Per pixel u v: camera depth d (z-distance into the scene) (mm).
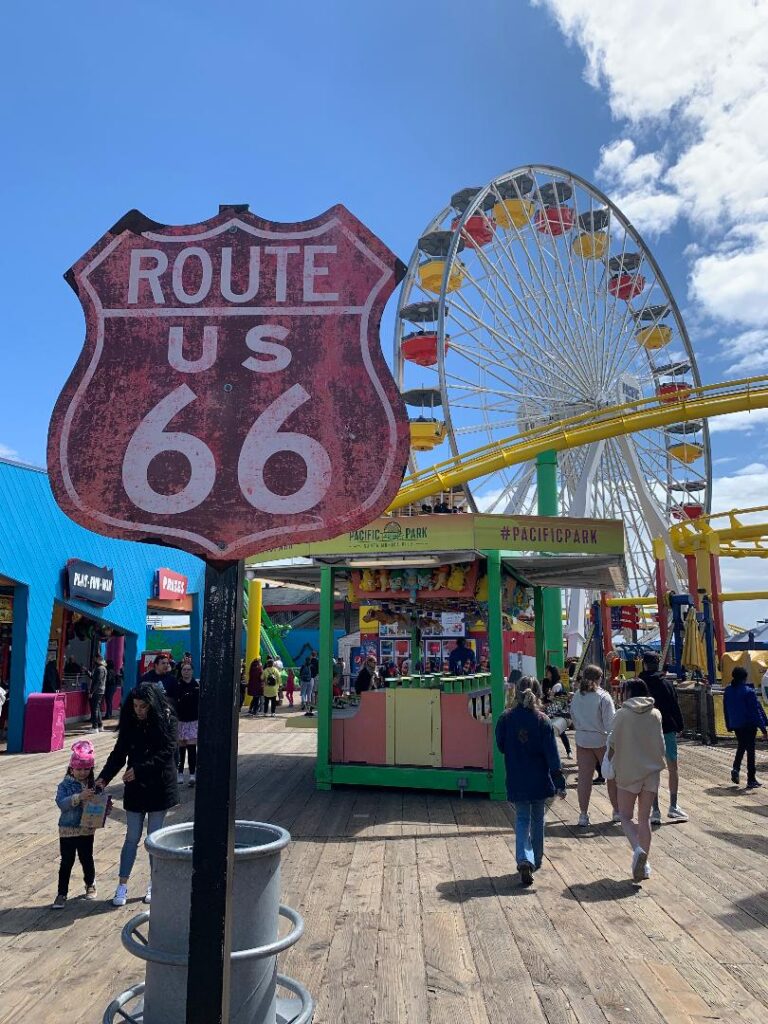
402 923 4832
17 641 13539
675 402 25875
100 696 16109
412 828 7316
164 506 2703
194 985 2326
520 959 4293
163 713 5457
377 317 2775
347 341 2770
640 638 35469
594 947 4461
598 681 7648
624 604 33406
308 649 33938
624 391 35312
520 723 5828
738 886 5594
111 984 4031
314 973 4109
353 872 5918
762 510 22750
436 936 4621
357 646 22531
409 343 32531
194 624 22281
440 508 27438
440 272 32312
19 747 12906
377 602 12234
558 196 34312
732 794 9203
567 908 5109
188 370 2785
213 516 2684
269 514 2674
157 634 30078
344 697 11273
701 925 4809
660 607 22625
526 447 26406
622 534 9422
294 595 36812
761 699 15250
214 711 2482
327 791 9102
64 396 2793
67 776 5398
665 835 7148
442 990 3912
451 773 8766
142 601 18812
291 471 2701
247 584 23578
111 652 21547
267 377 2768
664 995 3861
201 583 22594
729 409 24766
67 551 15273
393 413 2707
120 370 2799
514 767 5789
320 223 2850
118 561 17594
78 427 2771
